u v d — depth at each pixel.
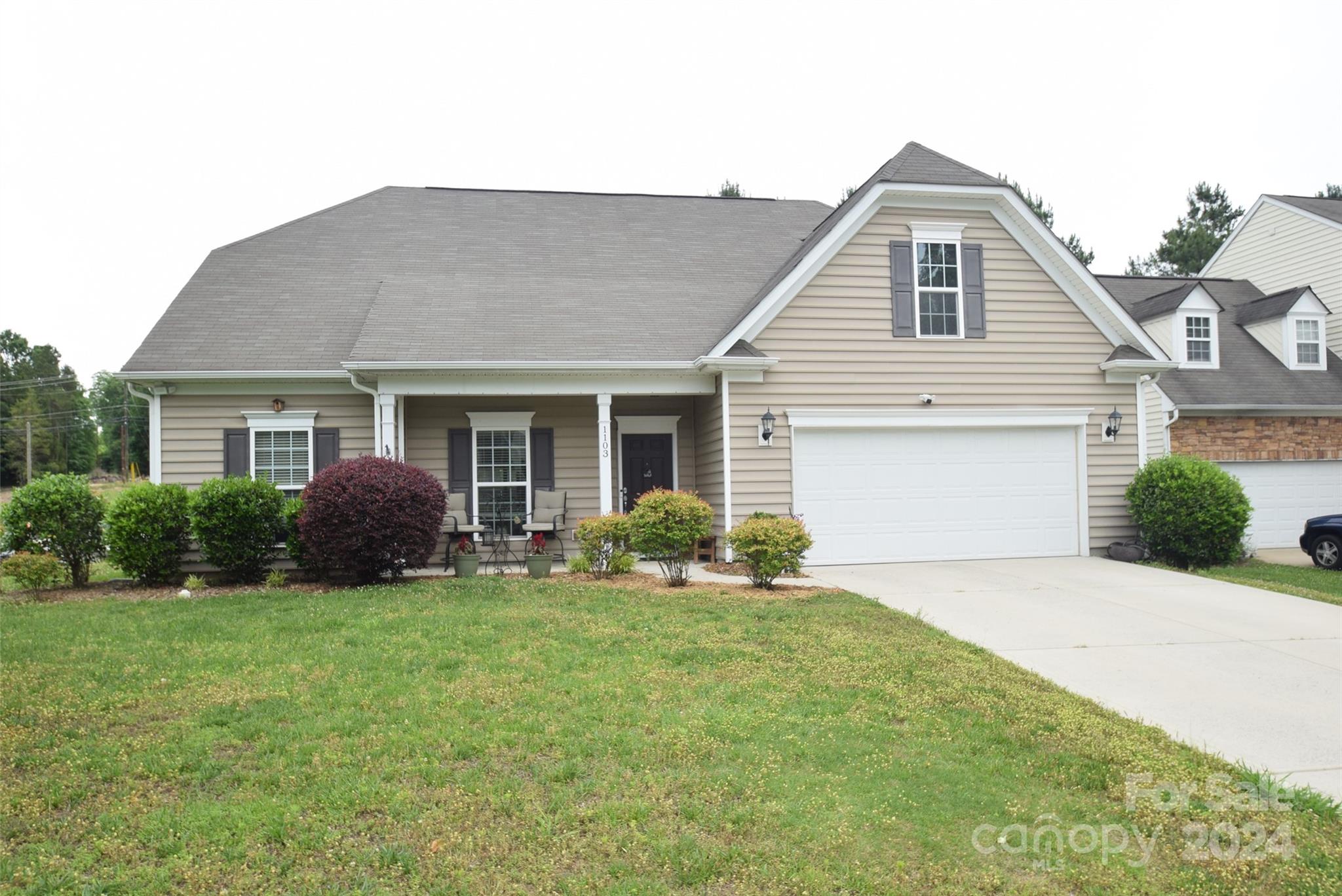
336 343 14.98
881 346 14.97
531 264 17.70
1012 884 4.52
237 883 4.41
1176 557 14.84
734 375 14.52
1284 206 23.89
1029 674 8.16
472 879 4.45
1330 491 19.91
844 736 6.39
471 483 15.73
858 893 4.41
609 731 6.36
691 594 11.51
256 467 14.55
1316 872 4.70
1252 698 7.64
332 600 11.20
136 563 12.92
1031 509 15.53
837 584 12.68
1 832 4.93
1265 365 21.00
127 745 6.14
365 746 6.09
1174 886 4.55
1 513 13.07
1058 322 15.58
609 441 14.73
